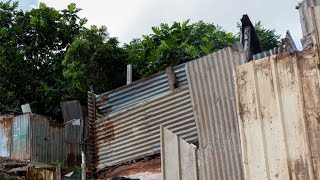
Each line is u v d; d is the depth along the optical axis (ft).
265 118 20.15
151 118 31.68
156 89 31.96
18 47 68.39
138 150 32.42
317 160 18.22
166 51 53.62
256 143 20.22
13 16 70.28
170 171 24.86
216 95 24.95
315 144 18.42
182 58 53.36
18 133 47.85
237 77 21.49
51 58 69.10
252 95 20.79
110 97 34.45
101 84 57.41
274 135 19.70
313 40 19.26
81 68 57.26
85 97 59.36
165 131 25.59
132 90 33.22
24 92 65.05
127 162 33.22
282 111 19.62
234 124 23.91
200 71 25.79
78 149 50.80
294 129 19.12
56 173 31.63
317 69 18.88
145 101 32.04
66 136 50.03
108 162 34.24
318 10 19.52
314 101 18.76
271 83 20.20
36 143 47.16
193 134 29.17
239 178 22.97
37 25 68.33
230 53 24.75
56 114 62.85
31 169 30.60
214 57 25.34
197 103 25.61
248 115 20.76
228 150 23.76
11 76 64.75
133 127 32.78
